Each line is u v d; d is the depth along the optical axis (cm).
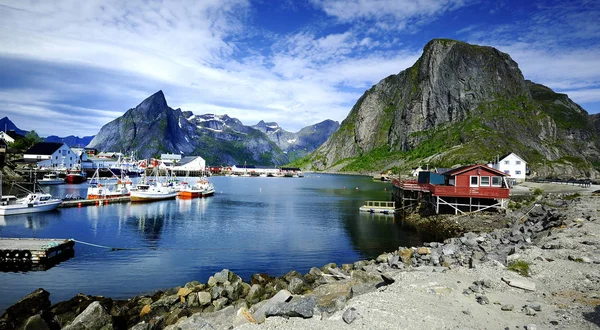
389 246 4000
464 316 1330
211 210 6919
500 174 5450
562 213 3872
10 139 17712
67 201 6912
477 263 2111
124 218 5731
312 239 4341
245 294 2283
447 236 4491
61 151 15425
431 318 1304
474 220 4891
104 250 3672
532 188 7331
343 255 3612
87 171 15675
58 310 2070
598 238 2517
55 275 2852
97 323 1803
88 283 2683
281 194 10675
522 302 1483
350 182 17612
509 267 1994
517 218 4600
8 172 10931
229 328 1392
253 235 4553
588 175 14950
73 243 3538
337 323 1305
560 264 1950
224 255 3562
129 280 2767
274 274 2986
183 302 2167
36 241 3384
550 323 1260
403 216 6097
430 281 1733
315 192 11444
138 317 2031
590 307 1391
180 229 4903
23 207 5788
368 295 1570
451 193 5312
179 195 9150
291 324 1345
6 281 2697
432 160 19925
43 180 11356
